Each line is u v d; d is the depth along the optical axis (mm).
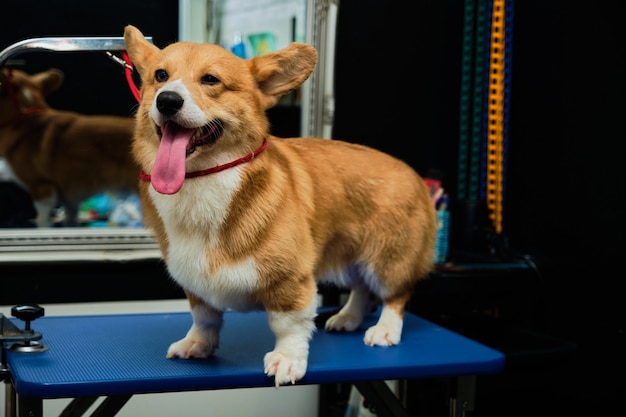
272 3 2240
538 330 2225
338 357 1440
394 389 2117
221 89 1243
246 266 1275
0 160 2350
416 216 1591
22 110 2342
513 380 2219
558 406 2184
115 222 2371
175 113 1169
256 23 2262
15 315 1386
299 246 1319
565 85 2207
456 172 2453
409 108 2385
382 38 2332
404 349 1521
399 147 2385
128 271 2113
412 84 2383
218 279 1281
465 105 2416
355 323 1679
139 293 2131
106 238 2141
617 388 1996
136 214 2385
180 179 1171
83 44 1400
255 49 2264
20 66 2307
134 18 2213
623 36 1991
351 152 1567
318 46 2201
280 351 1329
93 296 2090
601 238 2064
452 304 2111
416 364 1409
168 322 1692
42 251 2084
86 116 2420
